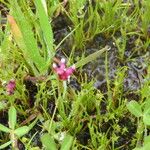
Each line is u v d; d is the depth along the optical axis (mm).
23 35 133
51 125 133
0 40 154
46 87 151
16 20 136
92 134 133
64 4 170
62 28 169
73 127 141
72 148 132
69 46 164
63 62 128
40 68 142
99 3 166
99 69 157
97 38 166
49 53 142
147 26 162
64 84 134
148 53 161
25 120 144
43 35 145
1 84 146
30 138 144
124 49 159
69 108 145
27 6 163
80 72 155
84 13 160
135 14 163
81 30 158
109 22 163
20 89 147
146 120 124
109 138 143
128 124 145
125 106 144
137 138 137
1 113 149
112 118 141
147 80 147
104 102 150
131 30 165
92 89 144
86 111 147
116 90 143
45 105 147
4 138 143
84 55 162
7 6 170
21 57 151
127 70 157
